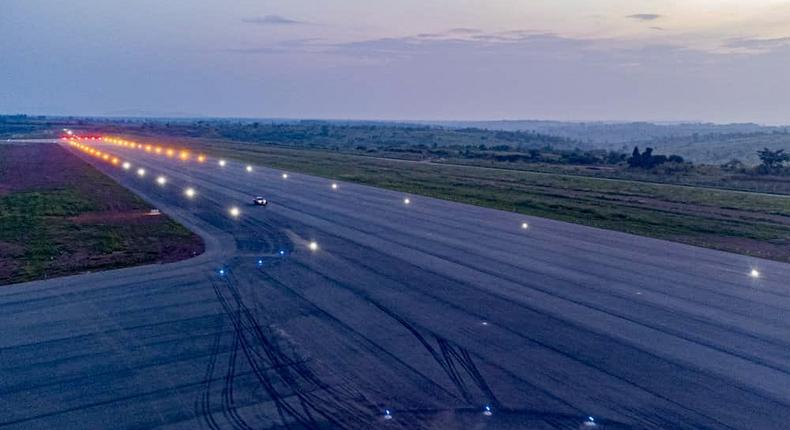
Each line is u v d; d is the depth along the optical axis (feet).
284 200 181.57
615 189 228.43
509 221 152.46
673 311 79.66
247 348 65.67
